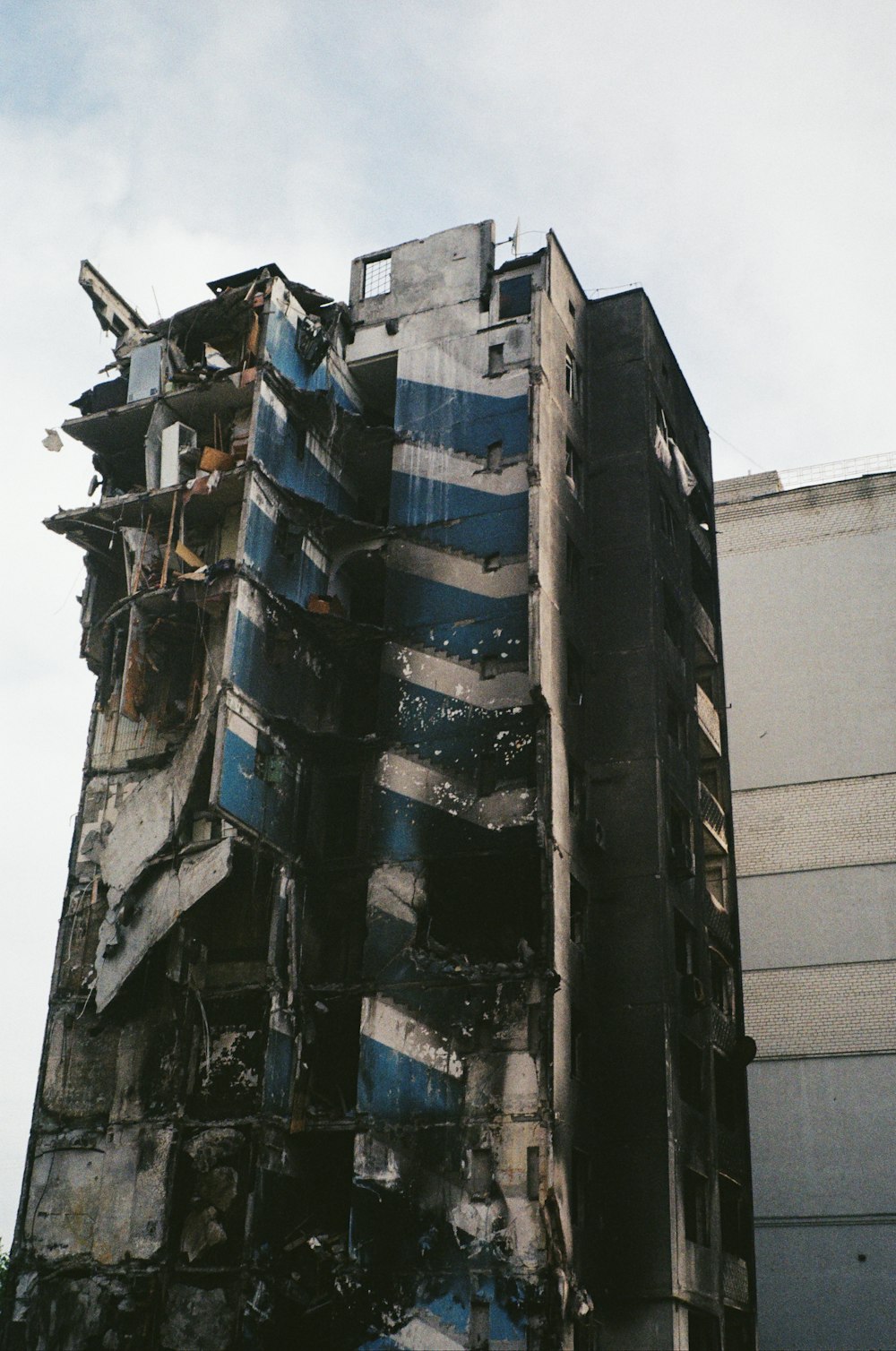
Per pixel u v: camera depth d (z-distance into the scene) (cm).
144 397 4581
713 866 5009
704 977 4331
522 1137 3497
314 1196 3791
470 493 4391
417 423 4591
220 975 3916
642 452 4722
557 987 3675
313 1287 3591
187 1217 3634
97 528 4459
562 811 3975
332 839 4241
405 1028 3738
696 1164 3966
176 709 4241
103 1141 3822
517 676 4047
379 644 4359
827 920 5447
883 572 5862
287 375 4441
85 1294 3656
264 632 4097
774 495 6194
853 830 5531
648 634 4416
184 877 3881
